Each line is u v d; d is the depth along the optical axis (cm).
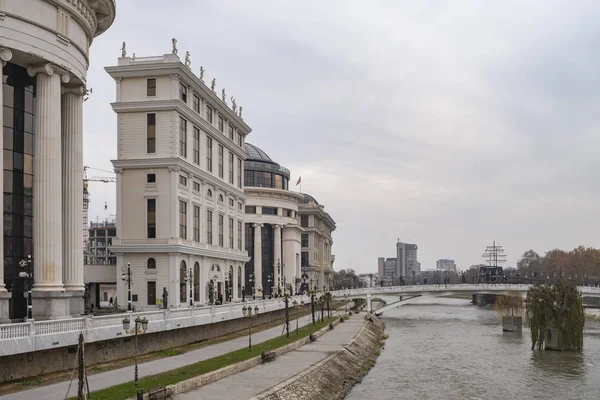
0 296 4828
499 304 14150
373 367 7500
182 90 8850
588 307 17362
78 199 5944
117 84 8631
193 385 4553
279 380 5016
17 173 5428
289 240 17112
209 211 9875
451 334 11262
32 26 5194
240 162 11719
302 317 12050
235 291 11025
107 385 4112
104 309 8400
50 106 5400
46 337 4306
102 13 6228
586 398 5869
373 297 18338
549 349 8969
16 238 5391
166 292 7881
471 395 5947
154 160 8462
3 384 4022
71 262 5809
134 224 8538
